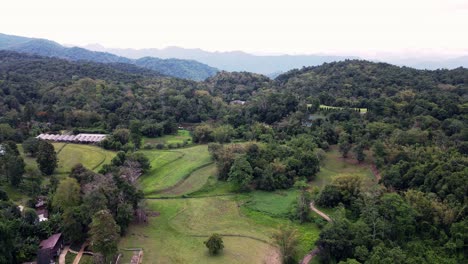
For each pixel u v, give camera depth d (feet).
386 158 390.42
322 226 294.46
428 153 359.05
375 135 451.94
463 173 281.74
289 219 312.50
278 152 424.87
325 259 246.47
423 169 319.27
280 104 608.60
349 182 326.03
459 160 318.04
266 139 491.31
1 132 440.45
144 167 408.67
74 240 251.39
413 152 370.12
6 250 209.26
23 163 329.72
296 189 376.89
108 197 281.54
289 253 246.47
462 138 393.50
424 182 306.55
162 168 435.12
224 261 246.68
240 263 245.45
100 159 425.69
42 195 311.68
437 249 242.99
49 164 365.40
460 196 270.46
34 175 334.85
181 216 319.47
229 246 268.62
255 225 305.32
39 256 219.41
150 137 562.66
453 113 469.57
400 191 319.47
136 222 300.61
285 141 492.54
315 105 583.58
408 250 244.22
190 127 632.79
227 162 395.55
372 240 242.17
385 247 234.79
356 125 487.61
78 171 331.36
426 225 261.85
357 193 318.45
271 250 265.75
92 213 258.37
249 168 377.71
